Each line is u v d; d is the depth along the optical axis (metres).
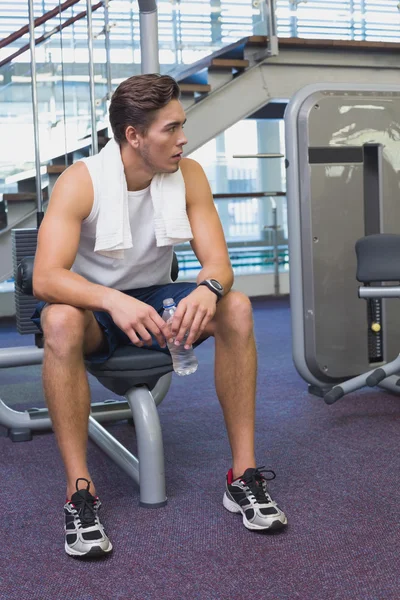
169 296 1.60
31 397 2.63
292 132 2.31
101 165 1.49
